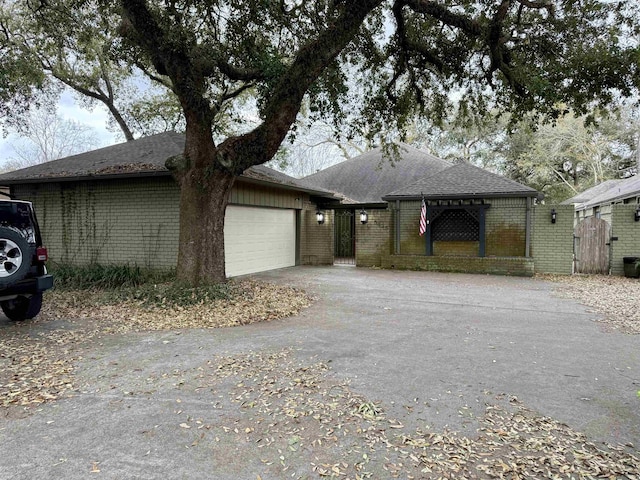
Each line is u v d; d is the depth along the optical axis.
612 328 5.76
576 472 2.41
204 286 7.23
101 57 14.63
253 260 12.02
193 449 2.65
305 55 6.96
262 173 12.40
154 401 3.37
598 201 18.28
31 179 10.38
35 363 4.29
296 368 4.12
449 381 3.79
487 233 12.69
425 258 12.87
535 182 27.17
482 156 28.70
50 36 10.28
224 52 7.89
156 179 10.11
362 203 16.00
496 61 8.34
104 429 2.91
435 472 2.42
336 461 2.53
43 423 3.00
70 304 7.27
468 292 8.82
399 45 9.37
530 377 3.90
